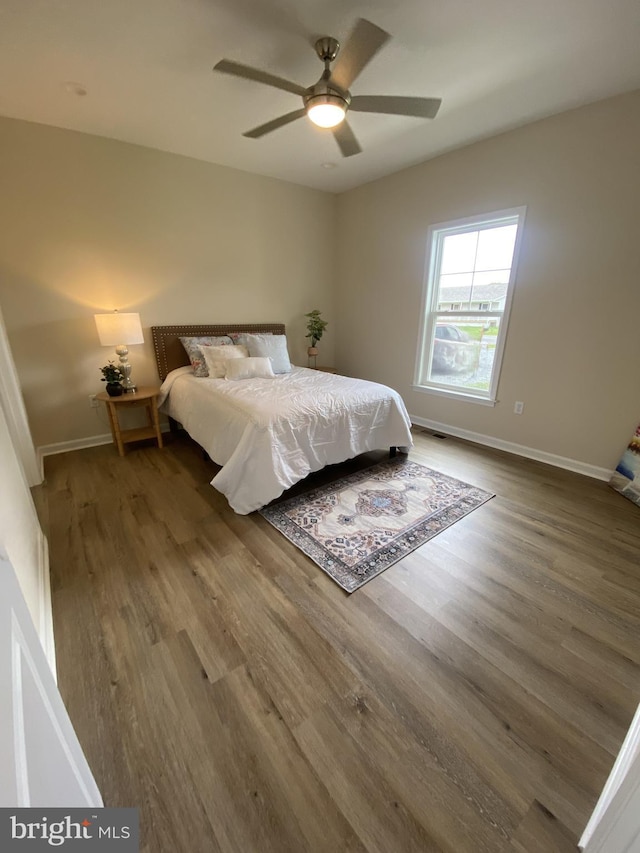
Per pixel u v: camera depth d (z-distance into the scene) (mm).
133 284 3436
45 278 3027
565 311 2887
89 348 3332
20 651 724
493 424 3533
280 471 2355
